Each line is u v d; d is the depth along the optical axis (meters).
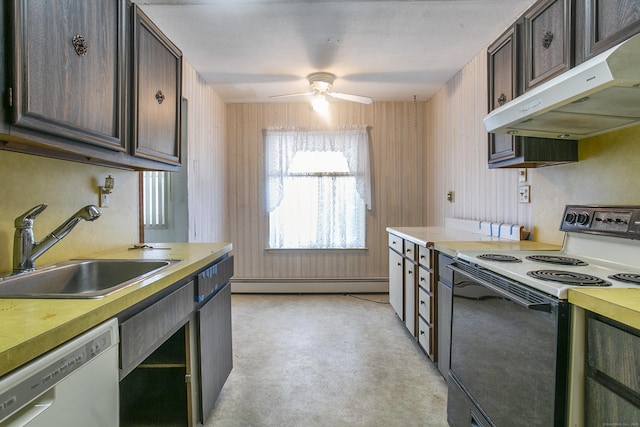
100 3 1.26
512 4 2.12
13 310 0.81
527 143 1.75
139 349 1.04
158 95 1.71
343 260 4.14
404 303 2.84
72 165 1.59
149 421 1.58
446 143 3.51
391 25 2.37
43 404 0.66
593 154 1.68
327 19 2.29
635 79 1.01
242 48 2.70
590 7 1.27
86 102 1.18
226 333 1.99
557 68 1.46
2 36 0.87
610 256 1.43
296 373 2.21
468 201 3.02
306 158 4.06
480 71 2.78
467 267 1.62
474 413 1.46
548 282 1.07
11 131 0.90
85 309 0.82
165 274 1.22
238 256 4.14
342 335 2.82
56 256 1.50
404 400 1.92
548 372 1.02
